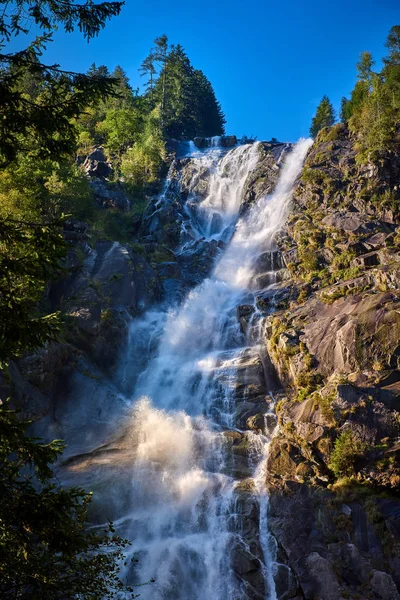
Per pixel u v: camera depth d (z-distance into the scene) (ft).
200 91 355.36
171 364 128.16
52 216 155.02
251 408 111.14
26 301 40.81
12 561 38.81
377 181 161.99
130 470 94.89
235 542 84.02
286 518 84.69
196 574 82.43
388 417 88.53
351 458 86.22
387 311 103.86
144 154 224.33
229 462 99.09
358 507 80.59
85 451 102.12
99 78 40.86
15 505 37.27
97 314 129.18
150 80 336.49
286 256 154.40
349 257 138.41
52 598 40.04
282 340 116.67
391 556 74.33
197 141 265.95
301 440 93.81
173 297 147.74
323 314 120.98
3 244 40.91
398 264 121.90
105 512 88.58
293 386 111.86
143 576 81.35
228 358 125.80
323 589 75.51
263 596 78.54
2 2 38.73
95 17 40.27
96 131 268.00
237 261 166.81
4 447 39.70
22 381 106.63
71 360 119.34
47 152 42.55
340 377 101.30
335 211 162.20
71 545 38.27
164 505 90.48
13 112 39.27
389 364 98.07
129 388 124.16
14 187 132.67
